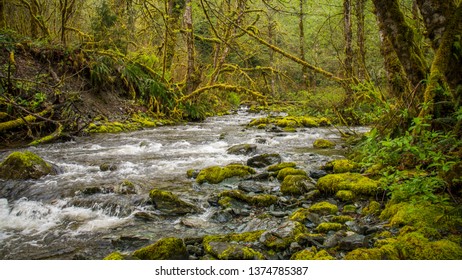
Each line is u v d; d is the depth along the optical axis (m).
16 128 8.63
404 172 3.88
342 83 10.44
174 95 14.33
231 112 19.14
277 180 5.23
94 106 11.65
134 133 10.48
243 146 7.34
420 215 3.31
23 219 4.02
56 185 5.03
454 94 3.86
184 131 11.09
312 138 9.41
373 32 14.66
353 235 3.15
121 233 3.62
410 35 4.64
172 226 3.79
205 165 6.28
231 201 4.35
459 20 3.86
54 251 3.28
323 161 6.40
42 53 11.24
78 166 6.21
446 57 3.87
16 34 11.48
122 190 4.72
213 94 19.34
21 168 5.34
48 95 9.80
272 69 15.30
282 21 22.23
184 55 19.03
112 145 8.35
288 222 3.47
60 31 13.14
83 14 16.91
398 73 6.35
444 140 3.43
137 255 2.95
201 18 18.00
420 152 3.39
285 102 14.96
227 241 3.27
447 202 3.36
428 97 4.10
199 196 4.62
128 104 13.03
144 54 15.27
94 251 3.26
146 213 4.02
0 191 4.92
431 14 3.99
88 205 4.36
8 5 13.01
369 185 4.30
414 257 2.76
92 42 12.36
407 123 5.06
